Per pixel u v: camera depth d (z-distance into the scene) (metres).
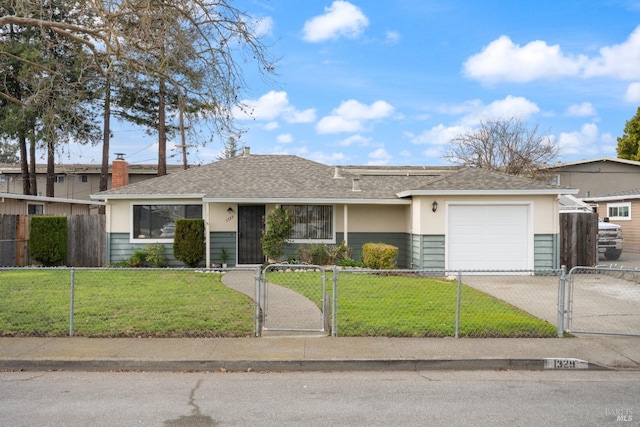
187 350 7.74
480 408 5.66
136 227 18.94
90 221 19.38
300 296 11.84
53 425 5.12
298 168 21.98
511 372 7.19
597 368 7.29
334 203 18.58
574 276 16.20
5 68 13.51
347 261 17.53
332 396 6.09
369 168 30.52
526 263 16.58
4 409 5.59
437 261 16.61
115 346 7.94
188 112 11.02
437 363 7.31
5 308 10.22
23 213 23.55
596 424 5.19
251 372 7.19
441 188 16.44
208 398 6.01
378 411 5.56
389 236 19.23
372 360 7.31
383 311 10.13
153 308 10.30
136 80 11.70
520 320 9.45
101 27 10.59
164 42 10.42
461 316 9.73
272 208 19.00
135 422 5.23
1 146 19.70
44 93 11.96
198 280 14.47
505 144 37.00
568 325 8.87
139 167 38.59
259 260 19.12
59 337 8.44
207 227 18.27
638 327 9.28
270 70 16.48
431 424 5.18
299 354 7.56
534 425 5.16
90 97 16.50
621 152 45.78
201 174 20.78
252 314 9.90
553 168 36.06
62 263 19.17
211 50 10.70
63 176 38.72
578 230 17.38
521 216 16.62
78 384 6.56
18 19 10.11
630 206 26.27
